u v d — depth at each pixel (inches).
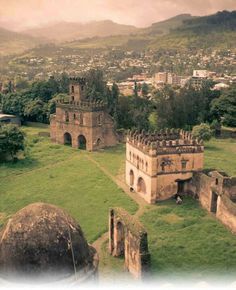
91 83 6358.3
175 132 3479.3
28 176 3666.3
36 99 6200.8
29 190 3297.2
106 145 4729.3
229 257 2228.1
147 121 5423.2
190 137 3297.2
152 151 2960.1
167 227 2615.7
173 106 5565.9
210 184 2856.8
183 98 5684.1
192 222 2694.4
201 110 5748.0
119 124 5413.4
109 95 5964.6
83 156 4333.2
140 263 2007.9
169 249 2317.9
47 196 3154.5
